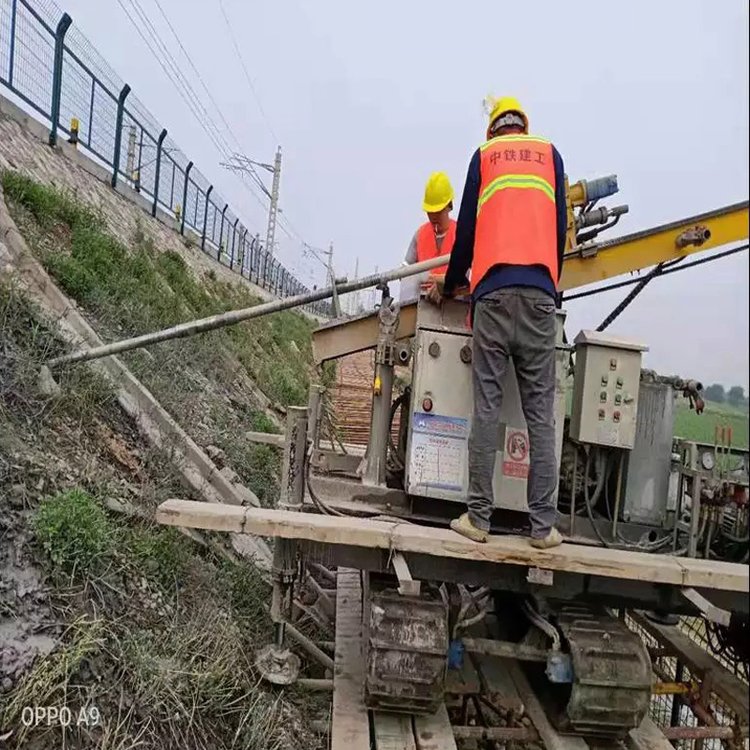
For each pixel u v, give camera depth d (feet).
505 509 11.78
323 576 16.70
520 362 10.77
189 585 12.46
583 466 12.51
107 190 38.37
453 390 11.76
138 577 11.44
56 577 9.89
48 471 11.75
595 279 12.92
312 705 11.90
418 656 10.48
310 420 12.71
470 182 11.36
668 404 12.43
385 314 12.55
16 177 21.24
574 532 12.37
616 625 11.16
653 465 12.37
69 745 8.29
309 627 14.49
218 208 71.51
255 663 11.82
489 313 10.58
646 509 12.33
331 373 40.14
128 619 10.48
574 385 12.34
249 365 31.89
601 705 10.34
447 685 12.06
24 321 14.98
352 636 13.38
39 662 8.73
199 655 10.77
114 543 11.28
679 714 13.94
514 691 12.25
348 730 10.54
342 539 10.55
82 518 10.66
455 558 11.26
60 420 13.58
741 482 11.55
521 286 10.46
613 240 12.87
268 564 15.76
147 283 25.90
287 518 10.85
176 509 10.82
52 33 32.71
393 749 10.16
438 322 12.35
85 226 23.70
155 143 49.32
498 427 11.40
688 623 15.03
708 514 11.67
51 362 14.48
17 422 12.44
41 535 10.11
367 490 12.46
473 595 12.87
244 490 18.78
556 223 11.12
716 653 13.70
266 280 100.78
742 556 11.69
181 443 16.85
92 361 15.94
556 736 10.89
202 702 10.14
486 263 10.65
